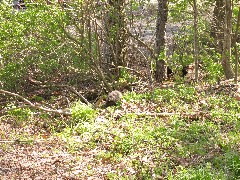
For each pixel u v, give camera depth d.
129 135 8.59
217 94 11.05
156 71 13.59
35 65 12.91
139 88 12.35
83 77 12.99
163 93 10.88
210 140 8.22
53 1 11.51
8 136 9.23
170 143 8.15
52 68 12.88
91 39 12.70
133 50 13.60
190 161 7.55
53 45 11.99
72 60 12.55
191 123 9.32
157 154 7.79
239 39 13.42
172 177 6.99
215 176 6.78
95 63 11.91
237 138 8.27
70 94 12.50
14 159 7.84
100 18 12.30
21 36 11.64
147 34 15.62
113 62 13.10
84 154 8.16
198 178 6.71
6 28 11.34
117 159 7.77
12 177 7.13
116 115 9.87
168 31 15.77
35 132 9.76
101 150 8.25
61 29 11.69
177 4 12.30
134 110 10.08
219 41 13.25
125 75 12.75
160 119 9.48
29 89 12.95
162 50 13.34
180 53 13.41
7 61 12.27
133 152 8.00
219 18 13.21
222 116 9.36
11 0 12.04
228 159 7.38
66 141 8.75
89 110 10.03
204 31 13.19
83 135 8.95
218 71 12.25
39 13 11.36
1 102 11.90
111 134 8.73
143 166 7.45
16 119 10.37
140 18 13.41
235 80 11.49
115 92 10.94
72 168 7.50
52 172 7.38
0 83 12.14
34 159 7.89
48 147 8.59
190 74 13.38
